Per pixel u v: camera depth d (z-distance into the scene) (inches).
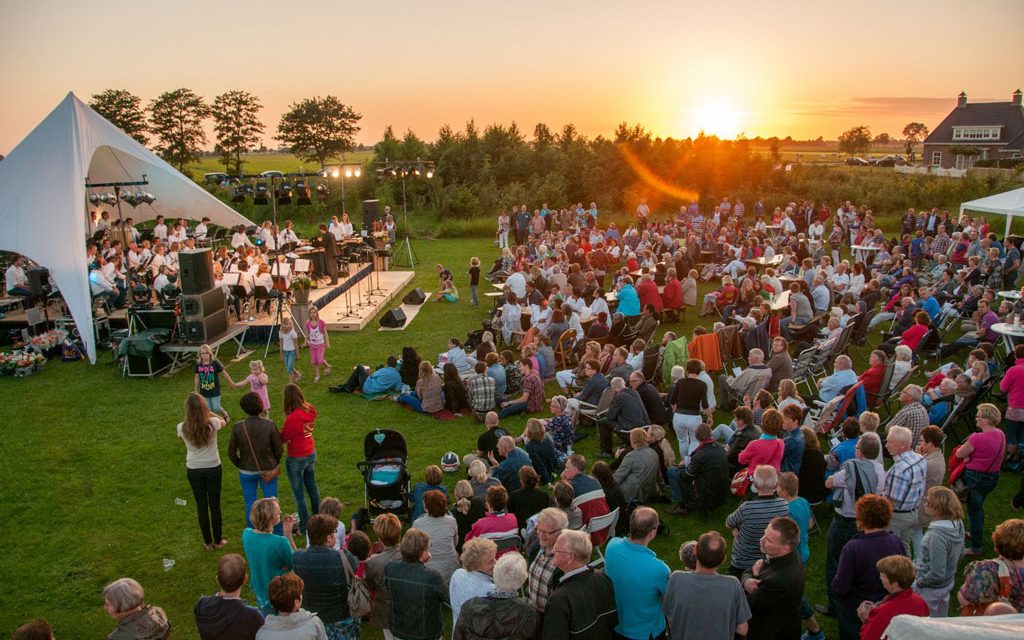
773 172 1774.1
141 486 361.7
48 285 617.0
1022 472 354.0
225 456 396.5
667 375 449.4
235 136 2149.4
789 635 185.9
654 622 183.3
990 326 465.1
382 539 217.3
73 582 280.2
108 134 673.6
